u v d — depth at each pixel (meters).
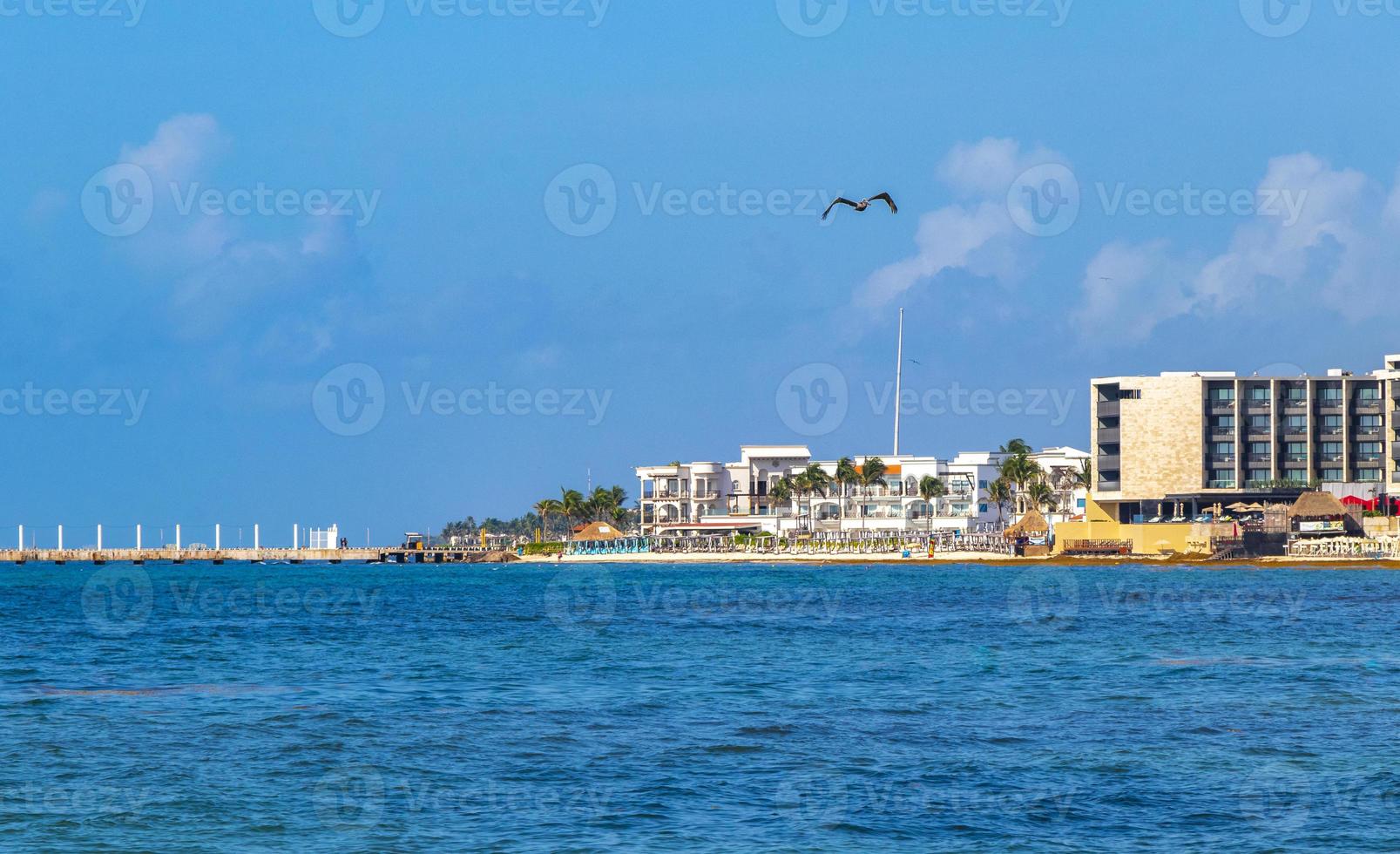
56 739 44.50
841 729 45.44
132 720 48.38
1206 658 67.31
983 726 46.06
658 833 32.00
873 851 30.50
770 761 40.09
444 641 80.69
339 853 30.84
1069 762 39.72
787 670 62.97
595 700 52.94
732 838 31.59
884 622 93.12
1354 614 94.88
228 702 53.12
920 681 58.31
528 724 46.88
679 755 41.16
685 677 60.41
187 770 39.41
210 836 32.34
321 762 40.41
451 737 44.34
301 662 68.38
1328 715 47.91
